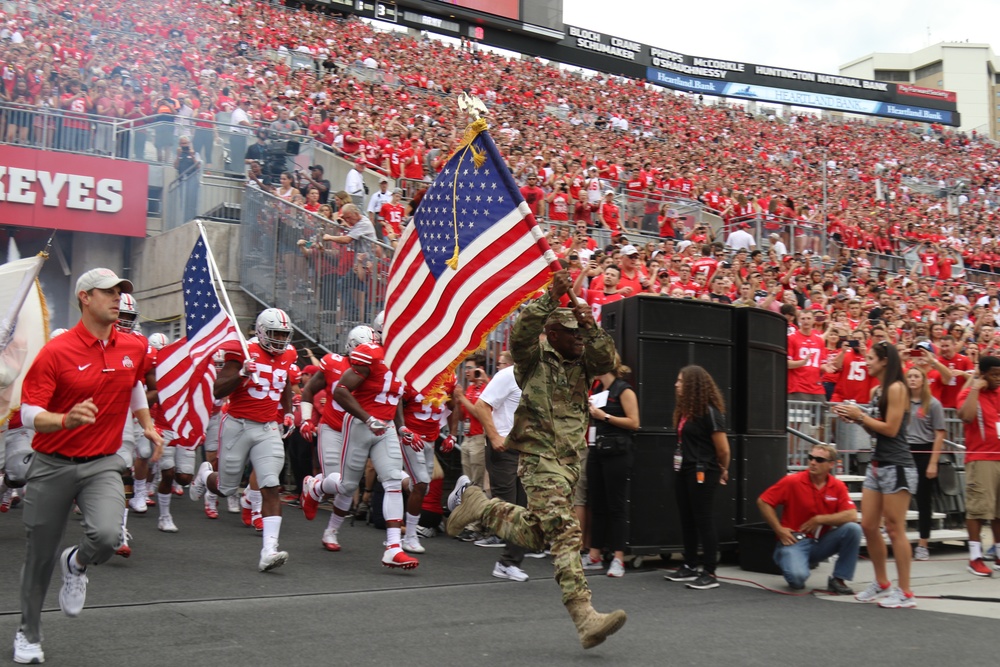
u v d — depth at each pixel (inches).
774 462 371.9
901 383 278.2
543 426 212.2
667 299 341.7
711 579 296.5
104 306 190.1
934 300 823.1
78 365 186.9
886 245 1033.5
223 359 302.7
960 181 1713.8
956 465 436.5
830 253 863.1
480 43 1565.0
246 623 222.1
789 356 464.8
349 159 733.9
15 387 263.6
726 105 1840.6
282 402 330.0
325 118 869.8
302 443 475.8
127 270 706.2
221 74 1007.0
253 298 617.0
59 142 660.7
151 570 284.4
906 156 1798.7
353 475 323.3
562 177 807.1
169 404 360.2
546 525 207.2
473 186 238.8
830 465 299.9
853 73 3179.1
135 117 759.1
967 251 1183.6
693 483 299.0
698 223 841.5
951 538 413.1
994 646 221.5
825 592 298.4
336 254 515.5
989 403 349.7
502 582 294.4
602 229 737.0
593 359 216.5
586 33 1690.5
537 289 224.2
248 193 626.8
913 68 3115.2
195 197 649.6
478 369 391.9
